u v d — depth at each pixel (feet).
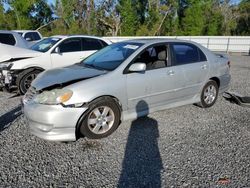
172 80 16.70
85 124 13.64
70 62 25.96
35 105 13.15
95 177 10.84
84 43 27.30
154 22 136.36
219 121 16.98
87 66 16.31
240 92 24.64
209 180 10.63
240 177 10.84
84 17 132.87
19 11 133.28
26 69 23.16
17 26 135.74
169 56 16.97
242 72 36.91
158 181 10.57
